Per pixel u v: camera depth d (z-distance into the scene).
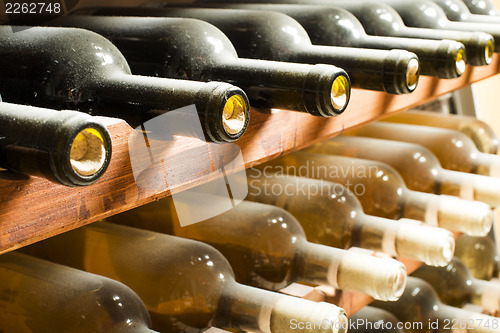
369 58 0.61
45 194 0.46
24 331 0.61
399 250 0.73
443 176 0.93
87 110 0.54
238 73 0.57
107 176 0.48
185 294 0.65
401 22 0.78
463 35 0.73
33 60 0.56
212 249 0.67
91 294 0.60
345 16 0.73
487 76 0.90
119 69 0.55
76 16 0.69
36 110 0.43
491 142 1.12
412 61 0.60
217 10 0.73
